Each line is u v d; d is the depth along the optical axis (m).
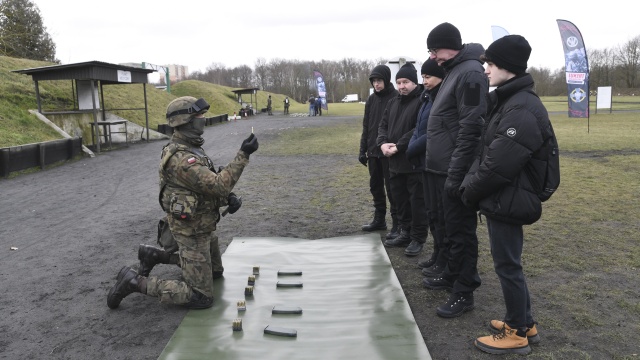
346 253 4.99
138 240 5.80
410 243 5.16
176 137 3.68
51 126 14.53
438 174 3.78
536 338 3.18
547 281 4.19
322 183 9.31
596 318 3.50
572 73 17.89
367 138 5.78
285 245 5.30
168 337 3.40
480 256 4.89
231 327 3.45
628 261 4.61
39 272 4.74
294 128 24.94
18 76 18.42
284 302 3.85
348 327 3.41
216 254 4.27
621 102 47.50
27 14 34.28
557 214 6.34
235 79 100.19
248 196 8.23
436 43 3.60
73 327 3.58
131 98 24.91
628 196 7.28
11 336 3.46
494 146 2.83
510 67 2.84
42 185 9.59
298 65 96.00
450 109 3.67
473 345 3.20
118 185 9.60
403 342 3.18
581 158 11.39
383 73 5.36
